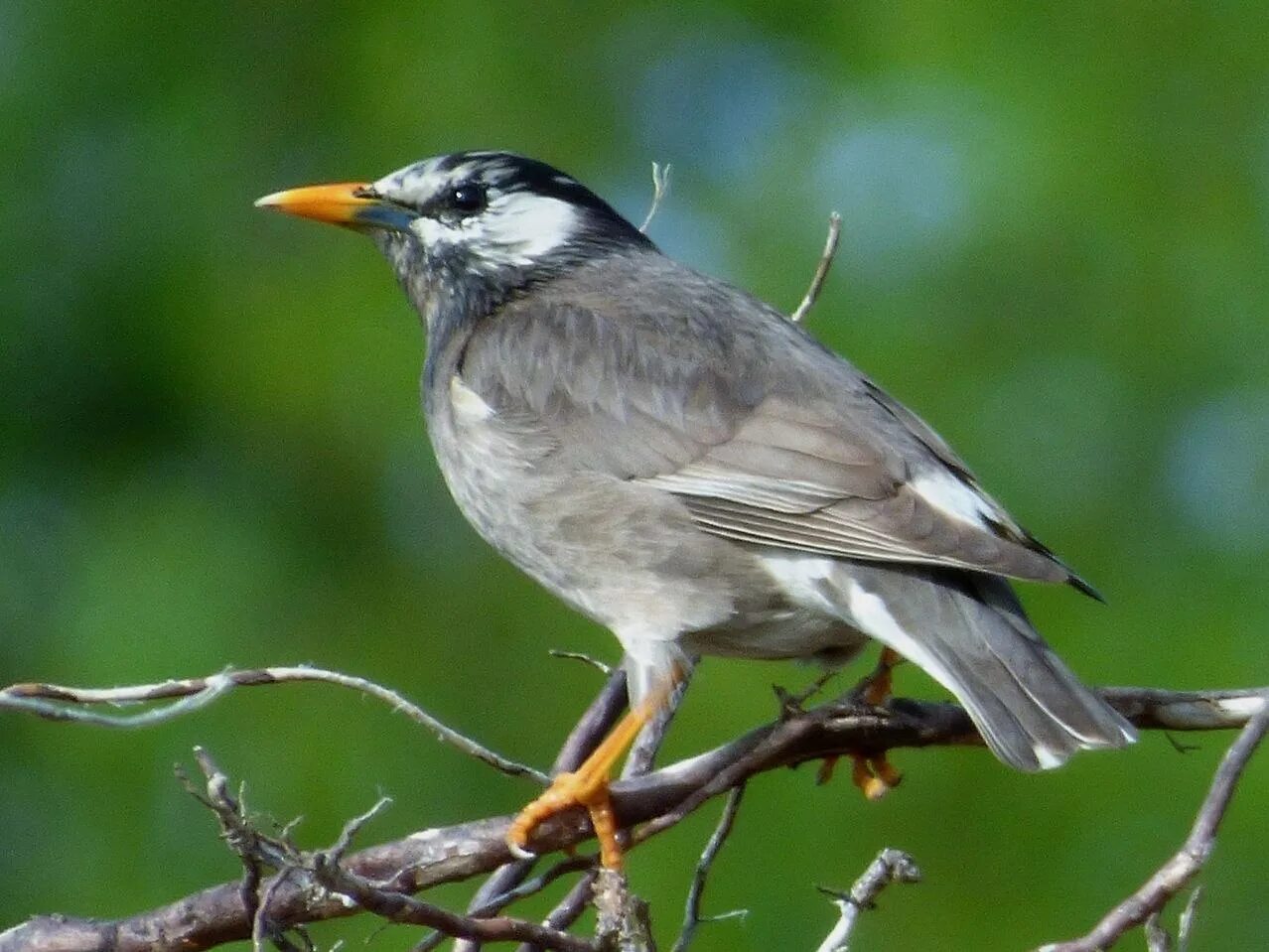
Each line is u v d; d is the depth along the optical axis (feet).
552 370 29.76
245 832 22.25
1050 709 25.72
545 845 26.27
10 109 52.80
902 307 49.03
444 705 47.57
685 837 40.83
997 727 25.72
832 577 27.50
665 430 28.81
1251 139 49.78
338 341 49.70
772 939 40.37
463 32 54.19
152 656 47.21
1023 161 49.21
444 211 32.19
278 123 53.62
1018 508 47.73
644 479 28.71
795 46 54.65
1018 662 26.23
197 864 44.62
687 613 28.58
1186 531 47.55
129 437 51.19
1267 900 40.73
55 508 50.65
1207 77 49.90
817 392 29.01
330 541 49.60
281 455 50.06
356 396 49.52
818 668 30.09
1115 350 48.85
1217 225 49.26
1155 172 49.52
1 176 52.29
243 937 24.02
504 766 24.52
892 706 27.32
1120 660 44.83
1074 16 50.37
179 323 51.19
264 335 50.19
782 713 26.43
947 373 48.49
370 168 53.11
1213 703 26.32
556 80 54.44
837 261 49.88
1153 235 49.08
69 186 52.49
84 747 45.75
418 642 48.57
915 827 41.39
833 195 51.11
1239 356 48.78
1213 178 49.44
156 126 53.16
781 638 28.71
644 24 55.21
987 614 26.68
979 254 48.98
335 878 22.02
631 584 28.86
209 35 53.72
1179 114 49.85
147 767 45.44
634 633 28.78
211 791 22.50
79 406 51.34
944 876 41.29
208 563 48.67
